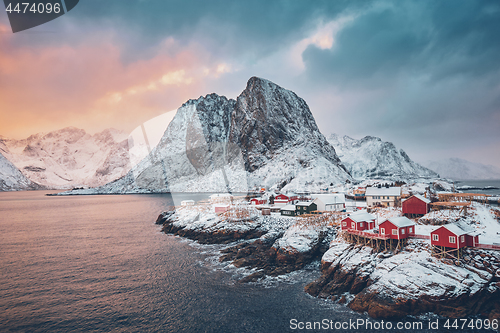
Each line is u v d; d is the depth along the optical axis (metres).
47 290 38.03
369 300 33.59
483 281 33.25
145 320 30.84
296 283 40.78
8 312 32.19
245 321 30.78
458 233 36.34
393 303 32.34
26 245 62.22
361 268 39.19
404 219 43.41
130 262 49.66
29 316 31.39
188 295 36.81
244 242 59.69
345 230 47.62
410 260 37.75
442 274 34.56
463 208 50.06
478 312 31.02
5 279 41.91
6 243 64.25
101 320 30.77
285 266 46.66
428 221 49.75
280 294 37.28
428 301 32.03
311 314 32.31
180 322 30.52
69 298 35.75
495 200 60.78
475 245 37.00
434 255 37.59
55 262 49.72
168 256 53.09
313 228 54.78
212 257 52.38
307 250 48.94
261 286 39.72
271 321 30.81
